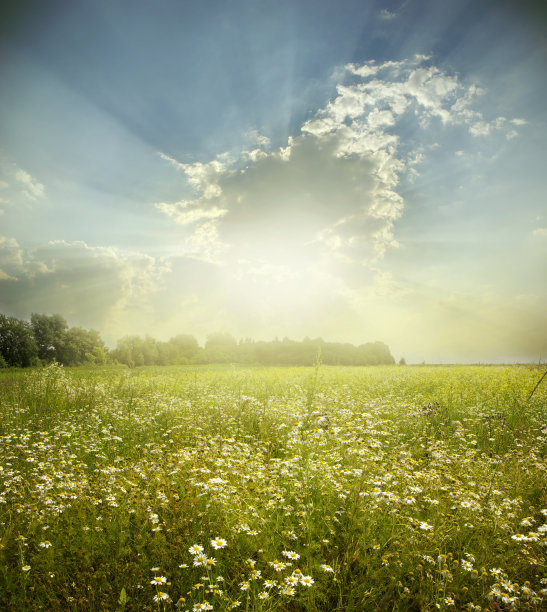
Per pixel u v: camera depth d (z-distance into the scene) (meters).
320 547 3.31
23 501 3.84
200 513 3.56
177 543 3.29
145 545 3.33
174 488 4.14
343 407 9.48
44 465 4.84
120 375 17.41
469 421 8.32
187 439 6.63
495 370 22.92
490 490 4.26
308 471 4.44
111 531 3.51
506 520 3.53
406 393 13.04
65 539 3.32
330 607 2.82
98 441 6.47
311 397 10.06
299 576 2.84
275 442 7.02
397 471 4.46
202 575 3.03
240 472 4.41
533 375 15.67
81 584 2.89
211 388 13.73
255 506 3.78
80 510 3.64
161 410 9.48
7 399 10.41
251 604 2.71
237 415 8.76
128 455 5.96
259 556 3.23
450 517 3.62
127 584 2.91
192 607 2.60
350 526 3.53
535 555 3.16
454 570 3.02
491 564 3.10
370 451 4.92
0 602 2.67
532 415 9.01
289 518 3.76
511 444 6.87
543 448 6.58
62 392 11.60
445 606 2.62
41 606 2.69
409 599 2.87
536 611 2.56
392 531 3.34
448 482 4.57
